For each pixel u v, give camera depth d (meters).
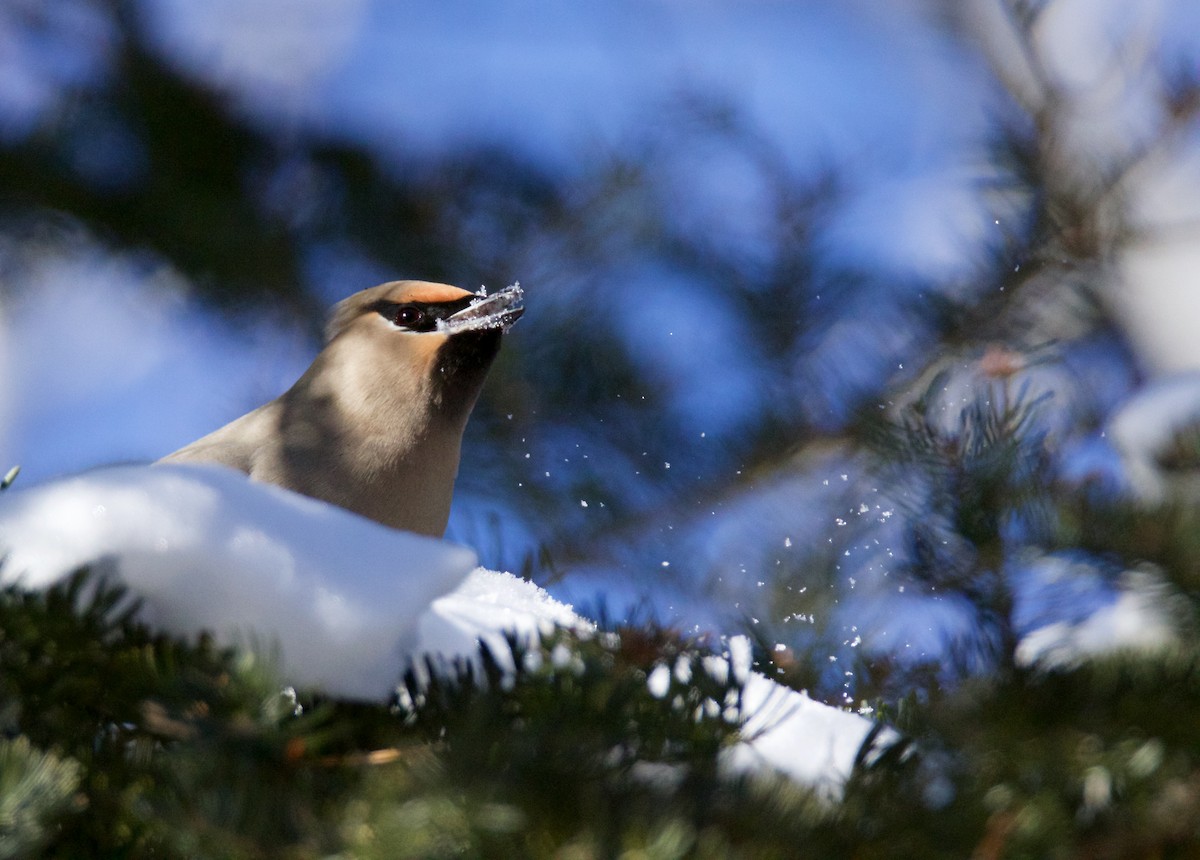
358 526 3.95
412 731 3.87
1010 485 4.18
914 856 3.62
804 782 3.94
